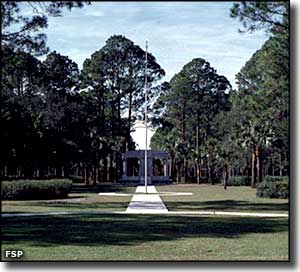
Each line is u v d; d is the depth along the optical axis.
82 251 12.68
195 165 77.12
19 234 15.59
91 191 41.88
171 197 34.41
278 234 15.81
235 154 60.25
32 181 31.81
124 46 60.56
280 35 18.95
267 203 29.12
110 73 60.50
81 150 51.72
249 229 17.02
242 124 56.94
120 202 29.23
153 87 63.91
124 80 61.06
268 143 52.41
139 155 59.28
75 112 51.28
